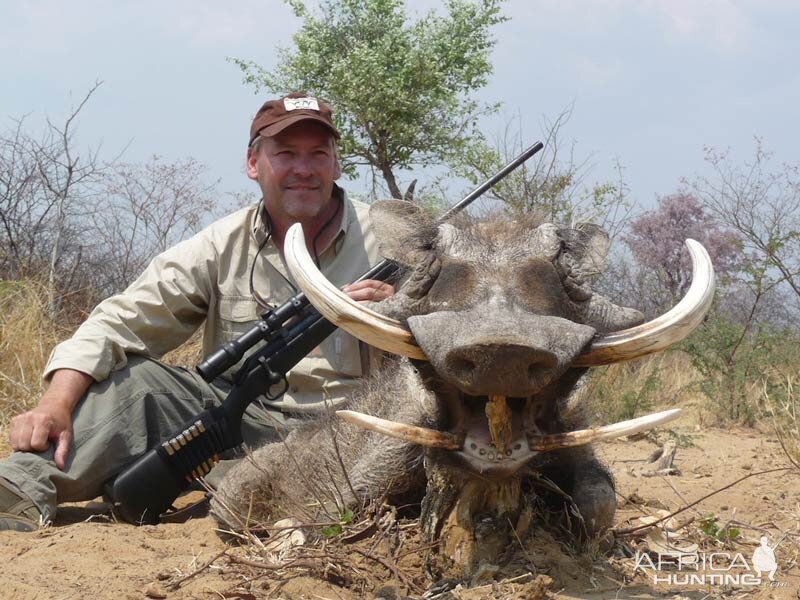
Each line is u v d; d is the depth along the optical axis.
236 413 4.90
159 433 5.14
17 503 4.61
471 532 3.61
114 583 3.54
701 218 18.69
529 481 3.97
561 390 3.36
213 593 3.39
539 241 3.57
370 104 13.23
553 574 3.52
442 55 13.91
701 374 9.44
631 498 4.98
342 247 5.51
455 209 4.42
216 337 5.50
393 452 4.09
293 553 3.68
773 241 9.78
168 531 4.54
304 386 5.33
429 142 13.49
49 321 8.34
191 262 5.40
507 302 3.22
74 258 11.41
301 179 5.30
